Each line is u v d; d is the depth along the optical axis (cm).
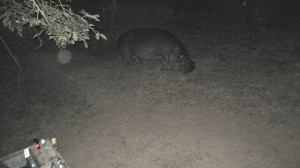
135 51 1007
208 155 672
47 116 862
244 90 855
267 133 706
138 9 1359
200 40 1150
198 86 893
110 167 678
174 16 1324
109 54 1142
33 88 995
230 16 1270
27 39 1280
